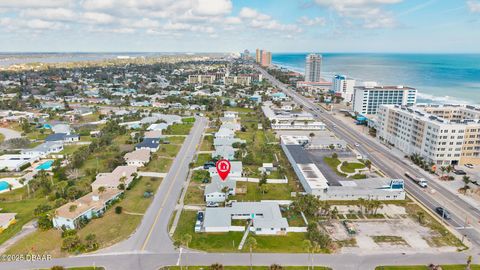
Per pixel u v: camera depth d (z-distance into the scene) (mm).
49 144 185250
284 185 140250
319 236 94875
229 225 103312
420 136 169250
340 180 139125
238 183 141500
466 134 156750
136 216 112375
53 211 106875
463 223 109875
